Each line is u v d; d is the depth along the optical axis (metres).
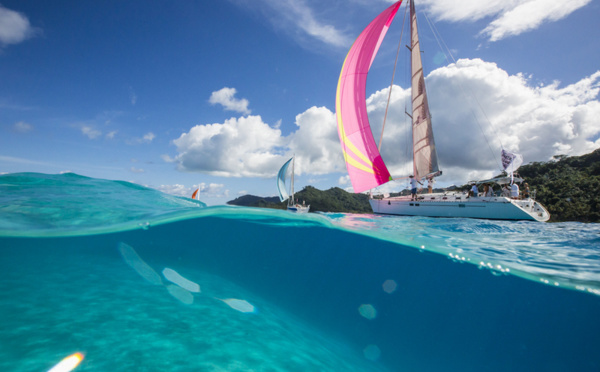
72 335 1.62
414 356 2.85
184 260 4.75
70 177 7.36
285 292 4.23
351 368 1.97
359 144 17.86
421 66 18.27
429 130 17.83
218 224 5.30
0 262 3.05
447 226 8.57
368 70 17.16
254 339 1.93
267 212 5.23
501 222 10.80
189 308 2.40
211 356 1.56
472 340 3.23
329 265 5.21
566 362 2.88
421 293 4.23
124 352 1.49
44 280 2.65
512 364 2.88
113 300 2.32
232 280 4.29
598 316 3.02
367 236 4.96
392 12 16.36
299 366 1.64
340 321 3.48
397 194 17.81
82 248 3.92
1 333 1.56
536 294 3.43
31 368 1.25
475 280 3.88
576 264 3.78
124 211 4.76
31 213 4.07
